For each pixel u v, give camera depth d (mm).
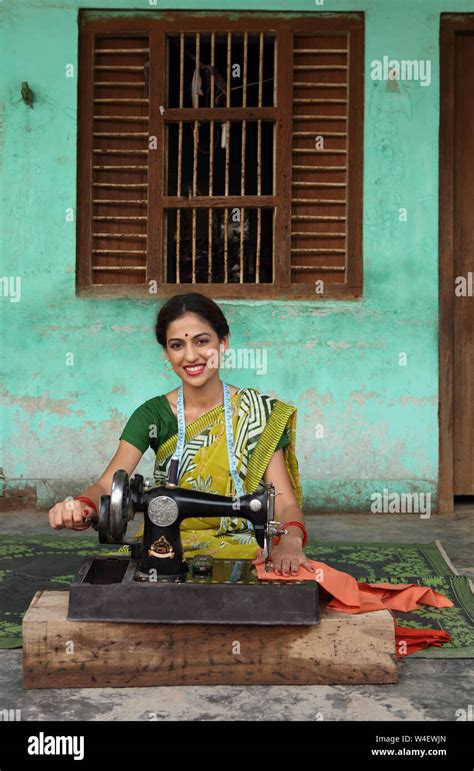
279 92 5586
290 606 2725
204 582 2742
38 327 5645
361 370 5648
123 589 2732
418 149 5609
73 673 2750
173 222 5844
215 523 3086
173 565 2799
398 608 3211
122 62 5660
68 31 5555
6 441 5652
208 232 5703
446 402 5684
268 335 5645
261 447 3049
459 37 5723
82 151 5648
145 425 3107
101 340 5648
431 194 5613
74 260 5633
